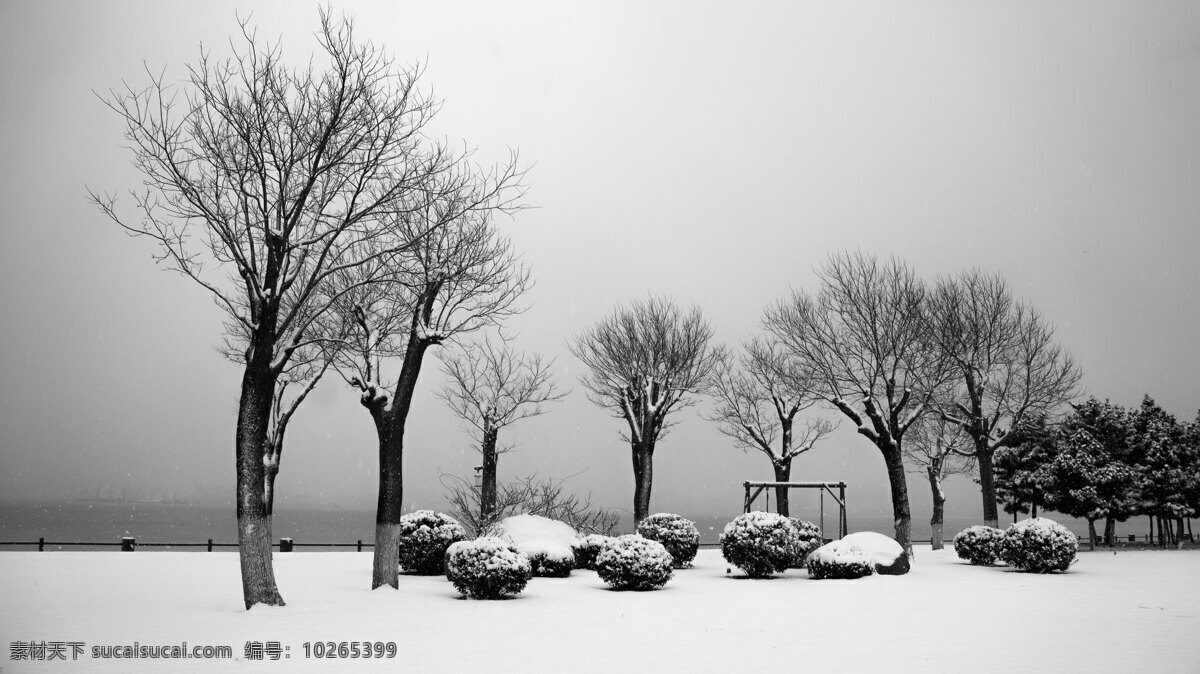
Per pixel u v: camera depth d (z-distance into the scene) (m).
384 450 20.25
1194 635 13.99
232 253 16.75
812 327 34.09
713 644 12.88
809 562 25.12
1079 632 14.27
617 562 21.17
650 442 32.97
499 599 18.44
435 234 21.72
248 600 16.12
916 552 38.00
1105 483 41.59
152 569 25.06
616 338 35.94
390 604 17.19
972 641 13.31
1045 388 39.28
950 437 44.47
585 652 12.09
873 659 11.74
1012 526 27.91
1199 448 46.16
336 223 20.08
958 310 38.34
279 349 17.75
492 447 29.55
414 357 20.72
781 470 37.62
